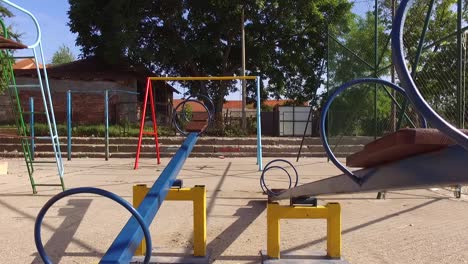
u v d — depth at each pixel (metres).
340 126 11.39
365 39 11.73
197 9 20.91
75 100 20.19
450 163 1.59
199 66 23.47
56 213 5.33
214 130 16.67
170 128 16.83
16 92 6.86
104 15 20.58
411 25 8.89
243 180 8.18
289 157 13.57
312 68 23.64
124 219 5.04
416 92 1.31
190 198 3.73
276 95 25.03
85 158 13.59
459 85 6.18
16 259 3.71
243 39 20.25
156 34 21.48
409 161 1.88
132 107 21.12
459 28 6.18
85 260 3.69
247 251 3.94
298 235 4.39
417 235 4.45
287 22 21.83
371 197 6.46
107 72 21.05
